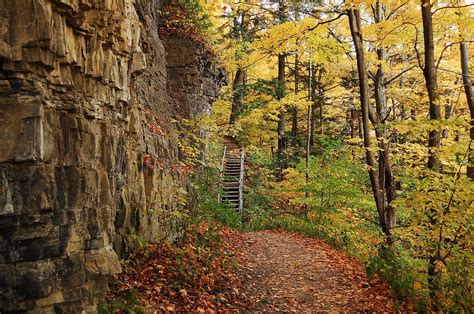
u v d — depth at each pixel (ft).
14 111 11.23
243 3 34.86
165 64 39.34
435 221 23.97
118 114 18.06
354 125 91.50
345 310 24.52
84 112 14.40
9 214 10.98
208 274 26.11
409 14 33.76
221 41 59.52
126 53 17.94
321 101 59.57
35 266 11.75
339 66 51.88
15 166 11.27
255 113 63.57
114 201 17.21
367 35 36.65
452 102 49.67
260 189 63.16
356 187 47.21
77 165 13.69
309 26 32.76
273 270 32.04
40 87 11.85
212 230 34.01
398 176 39.47
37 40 11.50
